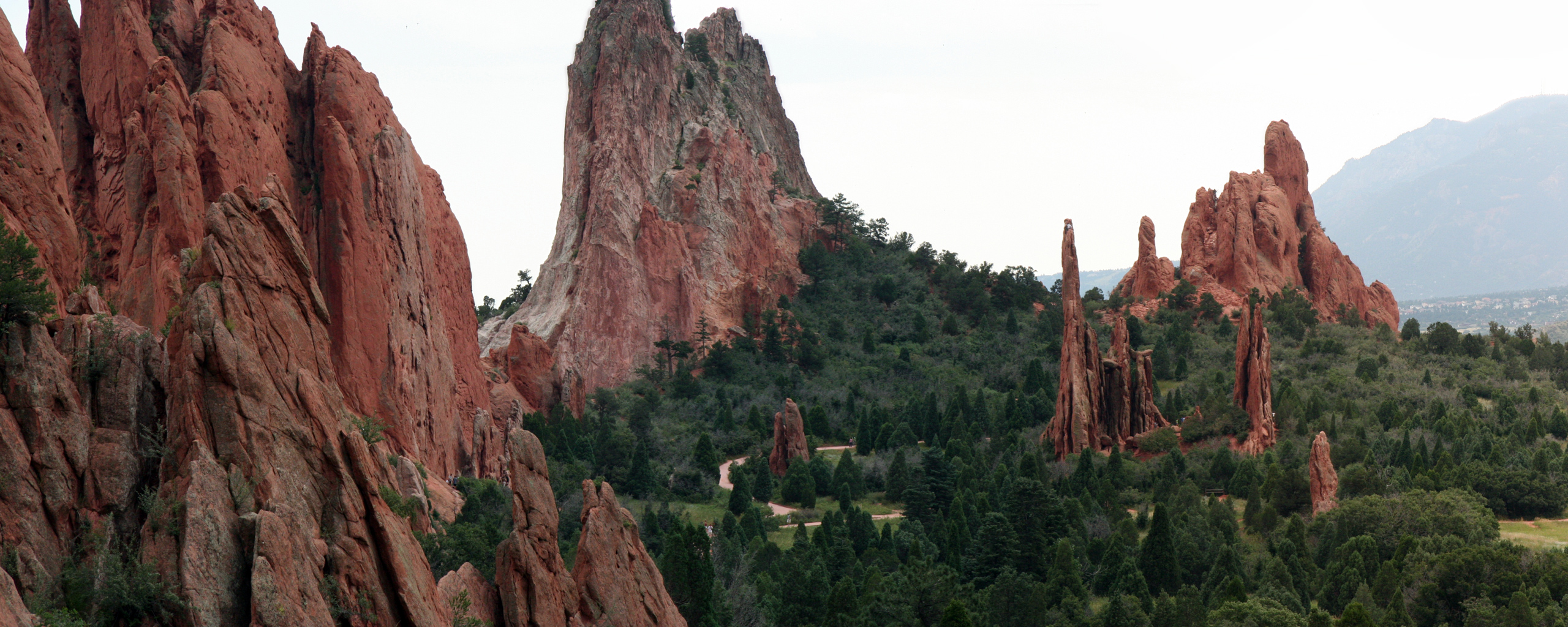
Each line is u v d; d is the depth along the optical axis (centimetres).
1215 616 7856
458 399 11694
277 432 3878
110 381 3841
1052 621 8431
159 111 7875
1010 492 11231
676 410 18712
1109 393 14512
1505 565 8550
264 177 8850
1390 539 9981
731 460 16262
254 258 4100
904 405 17900
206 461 3628
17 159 4862
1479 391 17000
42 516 3519
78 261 5109
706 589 7706
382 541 4028
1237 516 11375
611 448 14462
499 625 4819
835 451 16562
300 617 3534
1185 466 13175
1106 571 9462
